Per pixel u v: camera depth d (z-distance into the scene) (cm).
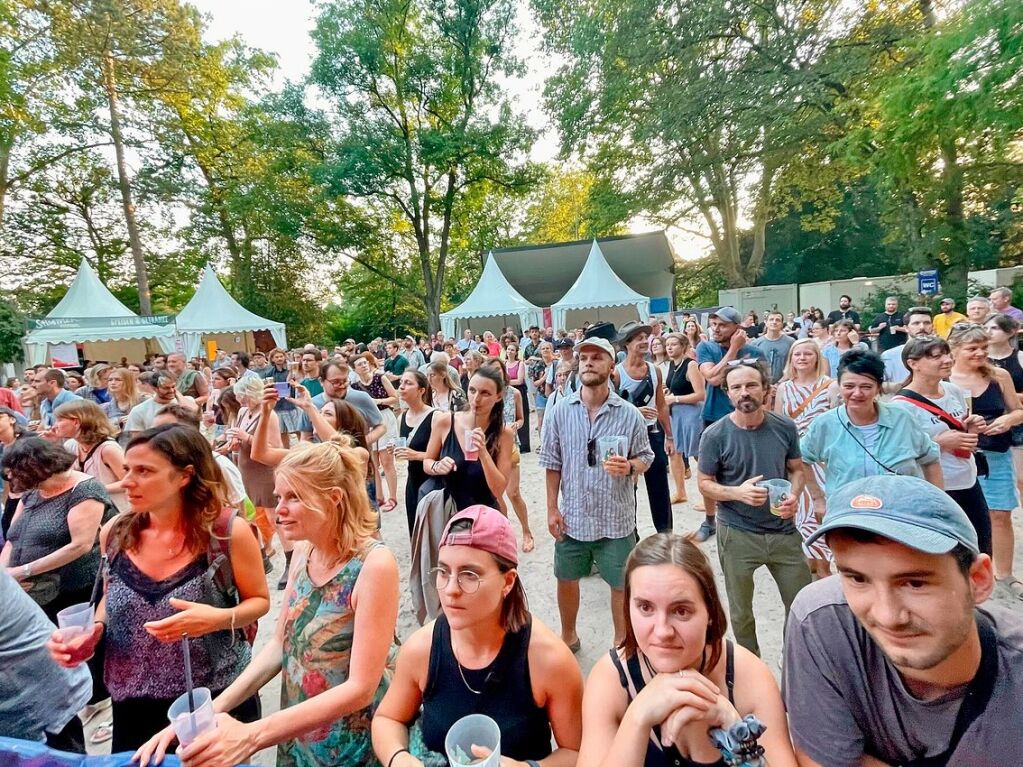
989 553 311
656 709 118
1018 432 356
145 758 151
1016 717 103
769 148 1916
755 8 1730
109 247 2777
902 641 100
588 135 2302
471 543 153
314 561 195
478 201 3066
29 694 196
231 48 2711
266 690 329
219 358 1958
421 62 2614
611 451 294
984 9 1098
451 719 160
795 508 264
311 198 2734
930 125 1225
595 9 2050
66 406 372
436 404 552
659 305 2586
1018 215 2041
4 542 334
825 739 120
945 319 798
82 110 2250
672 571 131
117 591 193
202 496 195
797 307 2478
